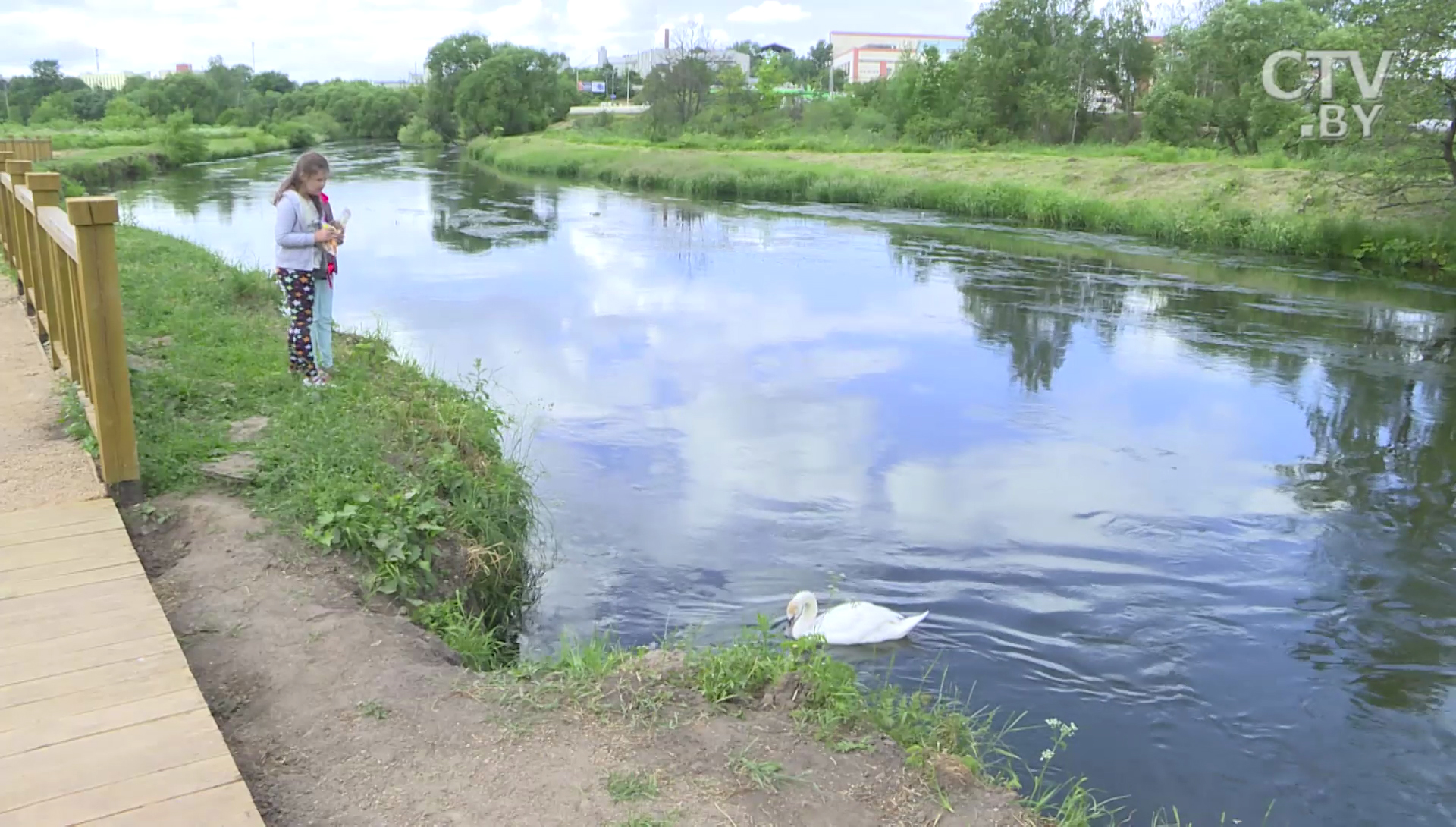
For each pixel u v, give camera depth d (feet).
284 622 13.24
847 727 11.84
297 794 9.69
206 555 14.71
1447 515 24.14
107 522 14.35
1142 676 17.04
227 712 11.23
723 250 63.41
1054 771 14.40
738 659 13.00
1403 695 16.79
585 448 27.20
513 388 32.53
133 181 107.34
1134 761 14.78
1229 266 59.62
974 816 10.32
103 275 15.03
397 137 241.35
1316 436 29.76
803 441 28.35
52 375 20.92
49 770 9.11
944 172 95.30
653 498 23.89
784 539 21.88
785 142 129.49
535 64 211.00
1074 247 66.13
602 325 41.96
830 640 17.48
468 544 18.30
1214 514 23.94
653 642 17.42
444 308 44.32
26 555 13.21
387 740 10.71
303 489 16.75
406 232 69.82
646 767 10.43
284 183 22.50
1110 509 24.04
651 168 109.19
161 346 25.12
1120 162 87.45
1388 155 61.57
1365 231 61.67
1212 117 108.06
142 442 17.95
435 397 24.85
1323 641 18.34
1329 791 14.37
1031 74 129.18
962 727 13.14
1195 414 31.78
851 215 82.84
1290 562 21.52
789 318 44.29
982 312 46.24
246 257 52.65
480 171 131.13
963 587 19.92
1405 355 39.52
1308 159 80.53
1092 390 34.17
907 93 139.64
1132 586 20.22
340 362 25.58
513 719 11.30
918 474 26.02
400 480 18.40
